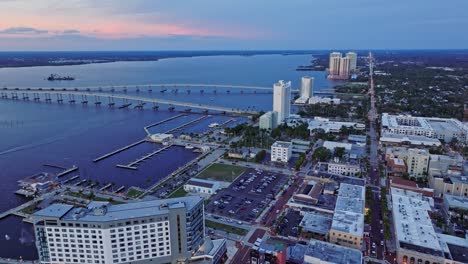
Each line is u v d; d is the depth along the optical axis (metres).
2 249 194.12
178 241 170.25
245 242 198.25
